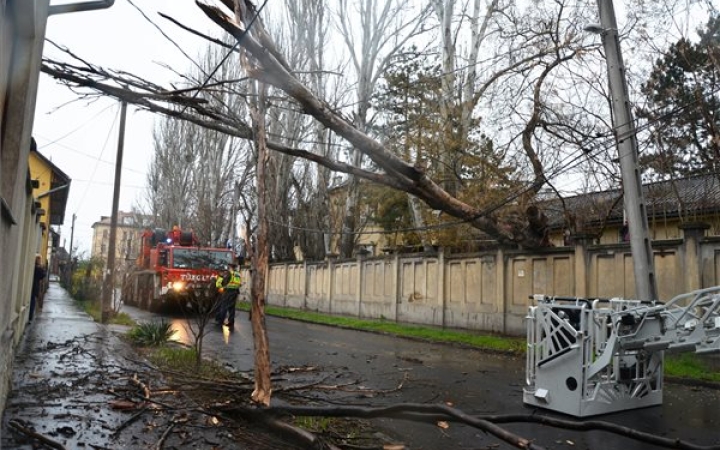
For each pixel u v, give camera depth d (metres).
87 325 14.23
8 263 4.67
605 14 11.14
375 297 21.88
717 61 12.79
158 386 6.93
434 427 6.40
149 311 22.38
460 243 18.17
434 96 18.94
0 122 3.57
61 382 7.02
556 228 20.92
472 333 16.61
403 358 12.24
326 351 13.10
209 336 14.73
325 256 28.34
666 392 9.05
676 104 13.52
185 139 36.59
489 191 15.04
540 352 7.71
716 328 6.83
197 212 34.97
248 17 6.86
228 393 6.57
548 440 6.09
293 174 31.77
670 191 15.59
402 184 11.84
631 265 12.84
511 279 15.88
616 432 4.90
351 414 5.35
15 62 4.30
